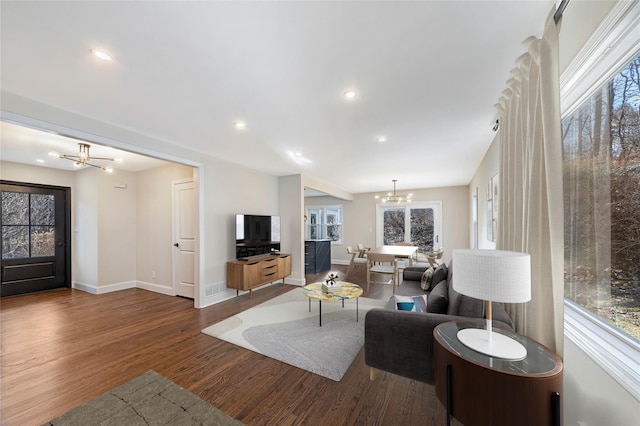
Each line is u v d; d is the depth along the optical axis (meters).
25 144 3.34
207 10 1.24
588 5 1.10
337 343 2.67
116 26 1.34
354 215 8.36
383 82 1.91
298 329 3.03
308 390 1.95
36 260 4.68
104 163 4.52
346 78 1.86
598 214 1.19
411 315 1.83
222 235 4.28
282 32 1.40
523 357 1.18
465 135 3.06
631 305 1.00
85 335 2.91
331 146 3.50
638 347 0.93
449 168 4.84
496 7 1.24
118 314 3.58
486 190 3.81
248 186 4.87
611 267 1.10
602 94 1.14
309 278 6.06
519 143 1.78
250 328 3.07
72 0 1.17
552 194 1.28
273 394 1.90
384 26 1.36
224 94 2.08
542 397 1.03
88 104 2.25
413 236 7.55
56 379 2.09
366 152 3.79
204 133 2.99
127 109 2.36
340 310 3.70
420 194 7.43
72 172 5.08
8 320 3.38
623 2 0.88
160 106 2.29
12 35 1.39
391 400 1.84
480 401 1.13
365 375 2.14
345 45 1.51
